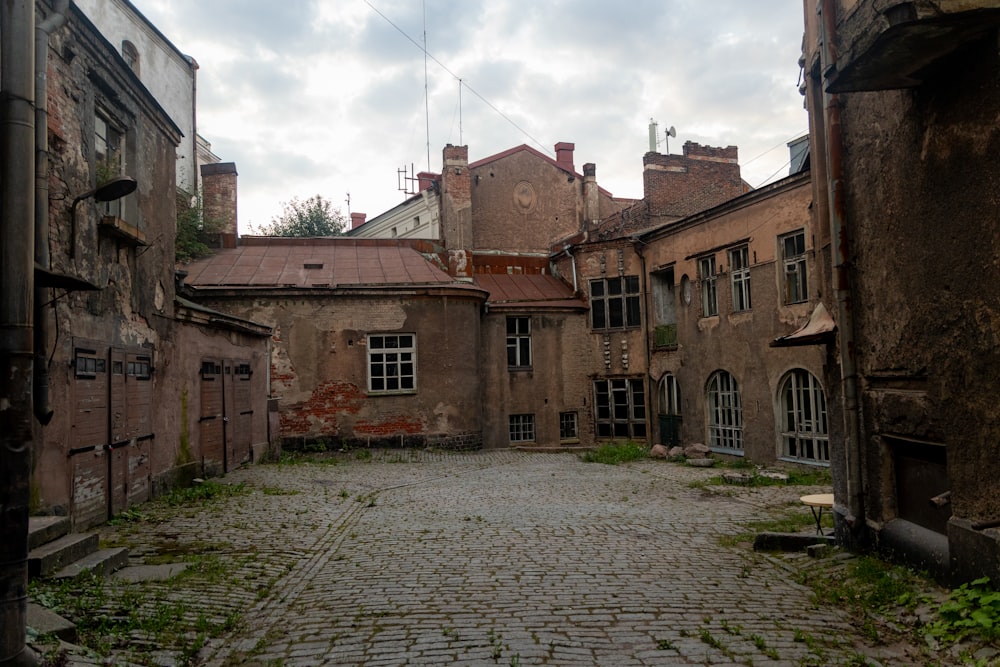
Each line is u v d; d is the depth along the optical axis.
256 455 17.52
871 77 5.56
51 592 5.81
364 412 21.20
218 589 6.54
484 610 5.88
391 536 9.24
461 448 21.81
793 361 16.81
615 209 33.78
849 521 7.28
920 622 5.17
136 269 10.98
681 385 21.77
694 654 4.82
